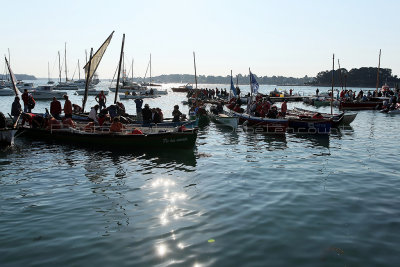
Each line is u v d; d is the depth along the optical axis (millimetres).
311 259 5848
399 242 6477
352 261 5785
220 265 5645
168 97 69562
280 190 9750
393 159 13938
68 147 16219
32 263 5734
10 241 6516
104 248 6238
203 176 11273
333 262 5754
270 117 23297
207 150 15969
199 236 6730
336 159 13977
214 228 7109
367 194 9383
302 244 6398
